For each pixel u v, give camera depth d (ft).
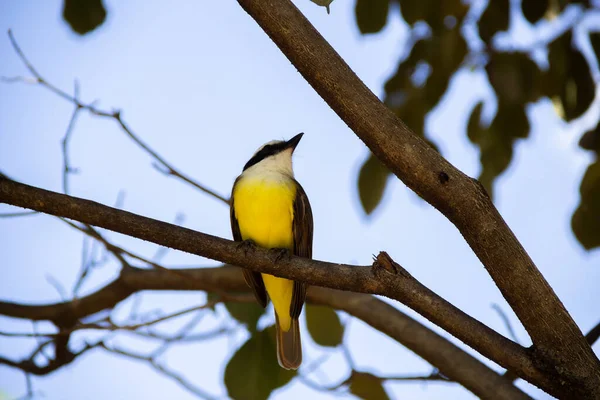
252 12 22.43
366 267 23.67
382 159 22.75
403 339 35.06
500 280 22.82
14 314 38.88
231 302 36.60
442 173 22.27
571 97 34.88
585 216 33.37
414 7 34.63
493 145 34.65
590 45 34.58
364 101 22.34
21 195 22.48
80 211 22.82
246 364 34.55
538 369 22.76
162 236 23.54
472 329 22.95
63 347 37.86
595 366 22.67
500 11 33.94
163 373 33.76
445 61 34.68
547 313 22.50
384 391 34.50
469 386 33.24
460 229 22.86
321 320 36.47
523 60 34.06
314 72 22.33
